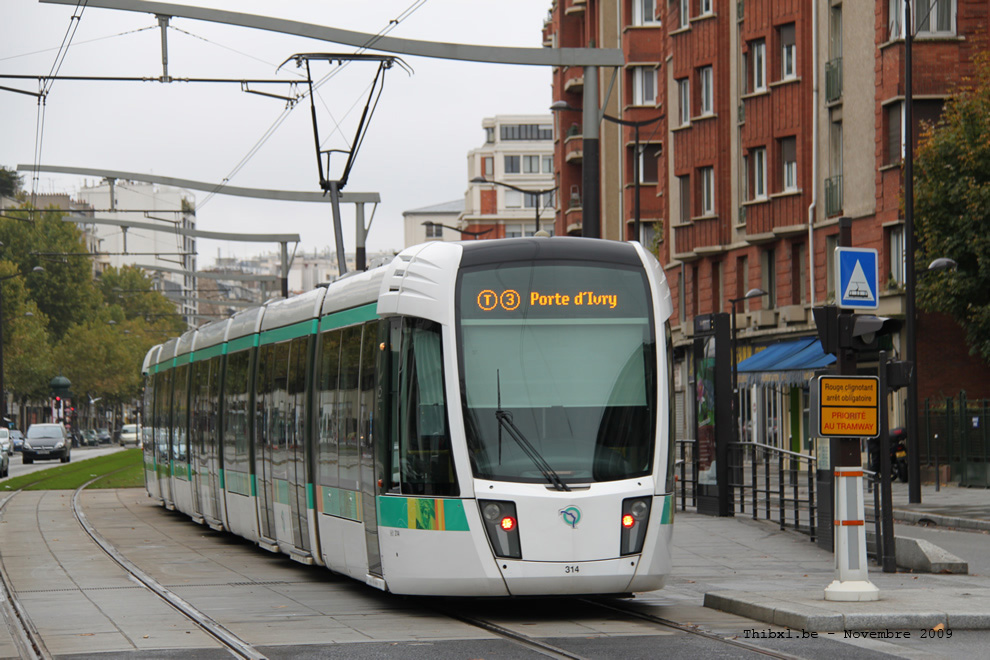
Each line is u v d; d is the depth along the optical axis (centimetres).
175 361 3152
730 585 1634
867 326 1404
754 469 2517
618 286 1452
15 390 10044
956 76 4050
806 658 1091
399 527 1427
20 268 11506
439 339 1416
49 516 3203
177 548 2359
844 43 4472
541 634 1257
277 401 2033
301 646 1200
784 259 4925
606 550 1359
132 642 1239
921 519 2747
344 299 1714
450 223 18550
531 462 1372
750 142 4997
